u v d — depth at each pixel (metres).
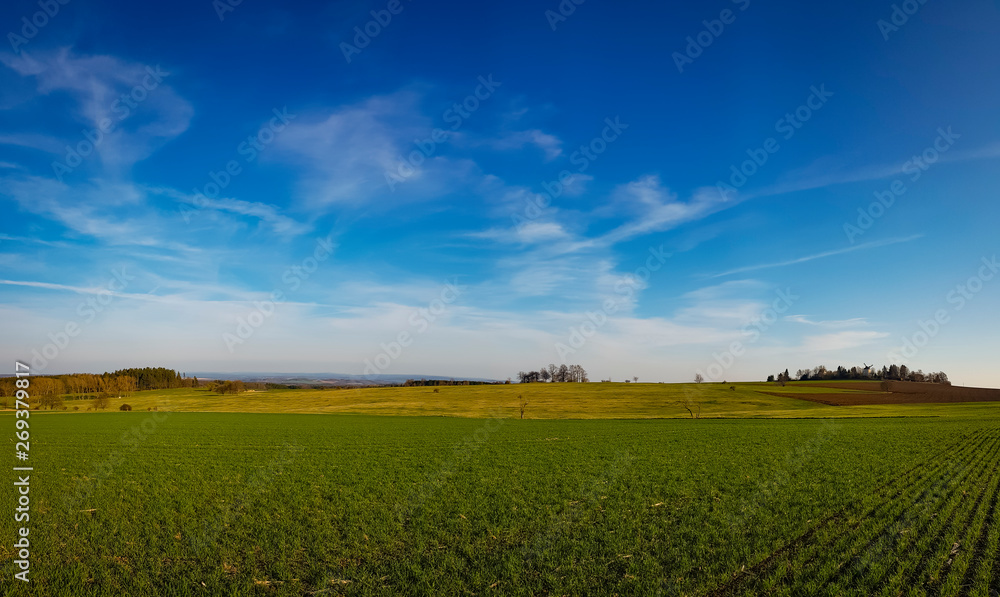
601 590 11.16
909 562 12.45
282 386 133.75
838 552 13.43
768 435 44.69
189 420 63.47
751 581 11.57
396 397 107.06
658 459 30.80
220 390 120.56
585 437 44.59
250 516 17.73
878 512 17.28
